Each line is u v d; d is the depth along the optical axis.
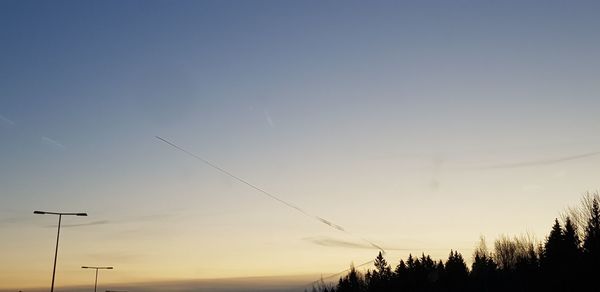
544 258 108.44
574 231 101.12
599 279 86.50
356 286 185.50
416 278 160.88
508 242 148.25
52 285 61.28
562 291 94.38
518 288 117.19
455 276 150.25
